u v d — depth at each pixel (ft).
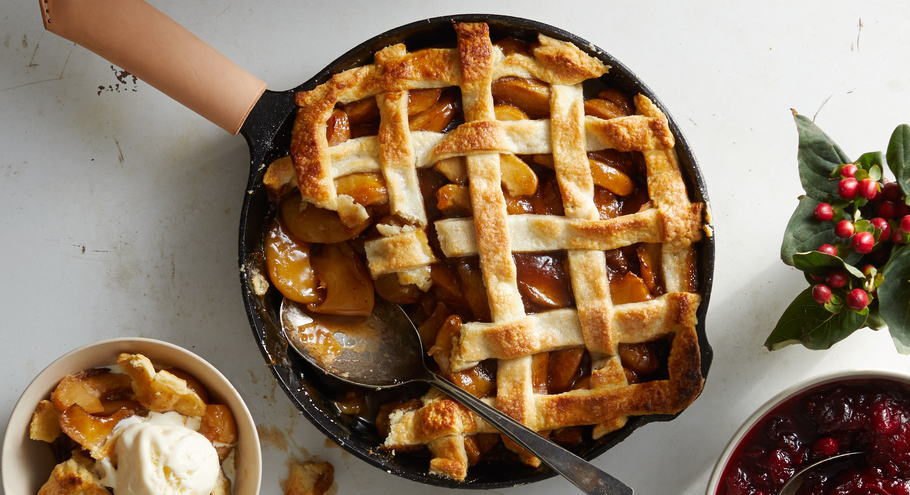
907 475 2.19
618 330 2.18
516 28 2.24
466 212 2.23
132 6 2.15
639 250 2.22
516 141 2.21
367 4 2.45
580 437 2.24
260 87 2.21
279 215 2.28
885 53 2.45
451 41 2.29
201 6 2.45
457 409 2.21
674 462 2.41
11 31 2.44
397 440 2.22
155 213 2.44
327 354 2.30
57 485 2.16
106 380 2.22
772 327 2.42
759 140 2.44
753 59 2.45
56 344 2.43
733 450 2.20
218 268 2.43
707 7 2.45
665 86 2.45
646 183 2.23
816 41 2.45
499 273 2.18
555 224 2.18
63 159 2.44
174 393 2.18
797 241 2.14
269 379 2.43
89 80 2.44
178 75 2.17
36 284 2.43
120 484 2.14
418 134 2.22
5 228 2.43
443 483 2.20
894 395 2.20
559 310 2.19
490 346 2.19
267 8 2.45
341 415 2.31
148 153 2.44
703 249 2.20
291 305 2.30
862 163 2.12
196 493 2.15
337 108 2.24
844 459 2.24
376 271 2.22
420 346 2.28
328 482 2.42
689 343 2.17
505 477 2.23
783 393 2.17
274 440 2.43
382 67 2.22
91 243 2.43
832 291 2.12
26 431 2.18
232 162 2.44
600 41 2.46
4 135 2.43
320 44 2.45
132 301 2.43
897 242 2.10
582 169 2.19
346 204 2.20
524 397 2.18
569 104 2.21
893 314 2.08
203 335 2.43
